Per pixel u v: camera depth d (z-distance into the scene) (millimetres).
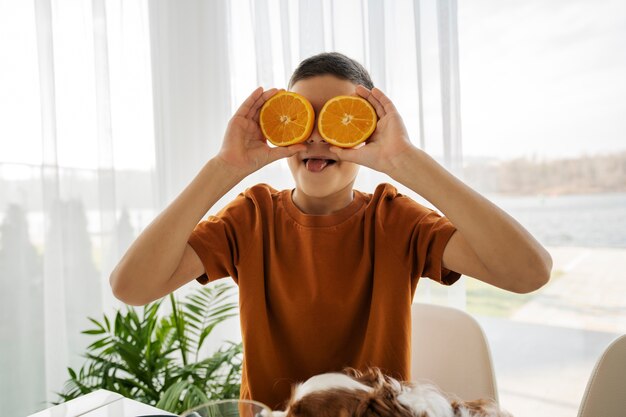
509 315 1828
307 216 904
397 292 846
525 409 1825
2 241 1903
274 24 1971
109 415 701
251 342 858
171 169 2152
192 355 2119
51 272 1947
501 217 742
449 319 1017
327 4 1835
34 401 1982
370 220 903
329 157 831
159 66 2127
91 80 2051
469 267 788
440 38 1633
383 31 1729
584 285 1718
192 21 2105
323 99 818
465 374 966
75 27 2014
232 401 466
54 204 1936
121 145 2125
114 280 788
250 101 848
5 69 1887
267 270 910
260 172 1958
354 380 504
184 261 838
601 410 767
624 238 1641
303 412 455
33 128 1951
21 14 1908
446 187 755
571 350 1764
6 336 1914
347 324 871
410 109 1724
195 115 2125
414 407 457
